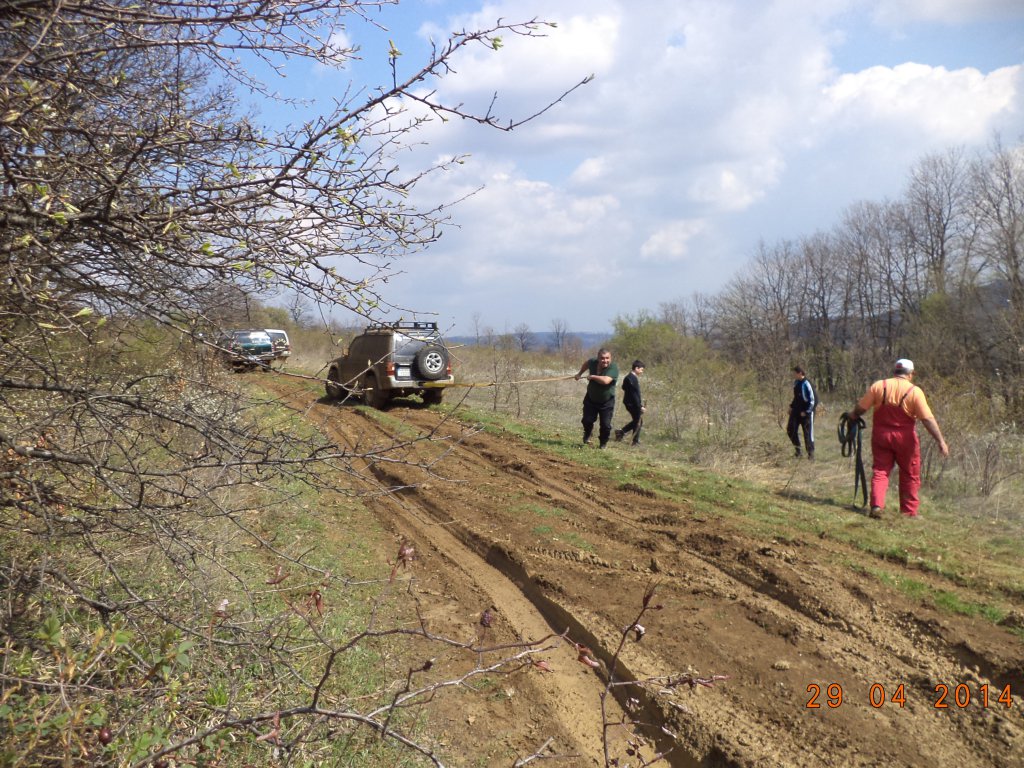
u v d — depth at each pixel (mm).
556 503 9086
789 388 18266
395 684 4668
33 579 2910
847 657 4758
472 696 4766
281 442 3037
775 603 5695
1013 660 4402
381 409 17094
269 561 6020
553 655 5301
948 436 10914
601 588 6176
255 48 2754
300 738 2852
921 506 8867
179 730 2756
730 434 14594
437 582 6766
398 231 2977
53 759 2410
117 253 2764
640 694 4539
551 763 4051
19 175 2514
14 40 2633
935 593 5574
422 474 10445
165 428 3148
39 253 2664
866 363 23938
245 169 2846
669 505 8781
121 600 3549
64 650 2420
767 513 8320
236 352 3076
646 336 34250
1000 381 15664
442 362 17109
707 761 3896
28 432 2818
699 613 5582
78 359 3227
